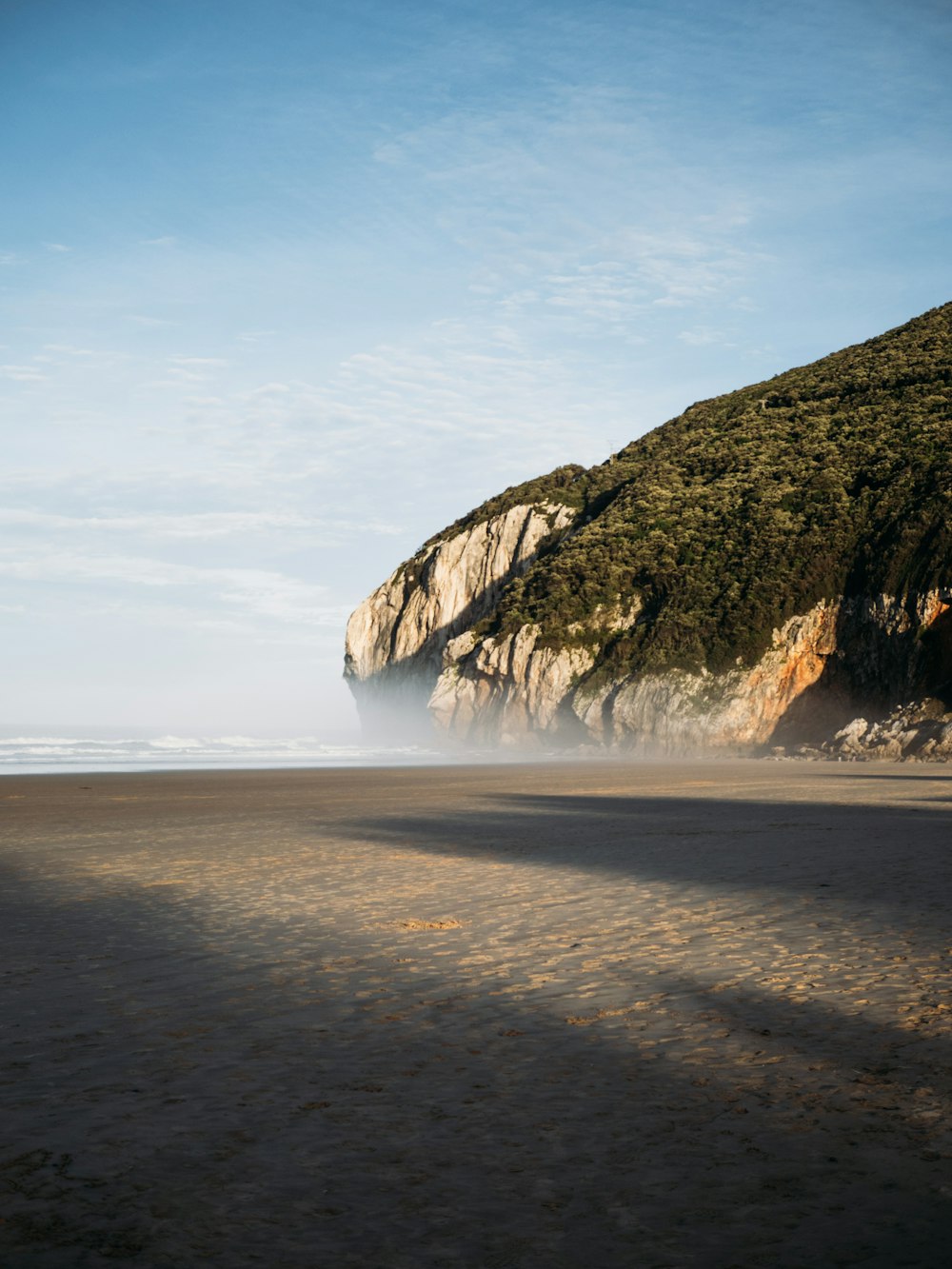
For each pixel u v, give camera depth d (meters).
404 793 30.62
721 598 73.94
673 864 13.23
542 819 20.94
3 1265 3.28
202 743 90.94
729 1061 5.37
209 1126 4.52
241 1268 3.26
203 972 7.64
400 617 117.00
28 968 7.79
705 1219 3.58
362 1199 3.78
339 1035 5.95
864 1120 4.47
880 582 65.81
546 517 105.19
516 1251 3.37
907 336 98.81
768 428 91.44
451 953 8.21
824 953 7.91
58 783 38.31
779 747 62.72
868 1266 3.24
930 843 15.21
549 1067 5.31
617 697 73.50
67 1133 4.45
